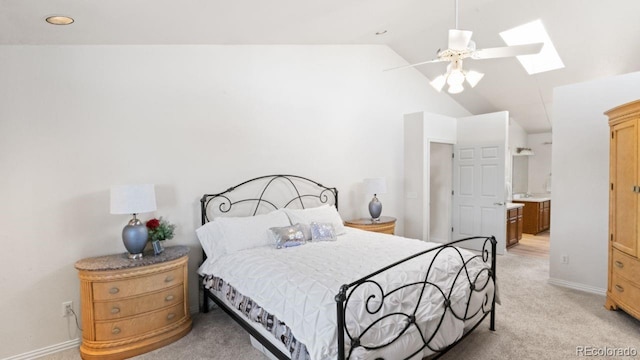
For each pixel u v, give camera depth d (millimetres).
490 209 5484
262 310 2256
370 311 1855
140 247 2740
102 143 2881
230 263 2809
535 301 3453
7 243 2508
